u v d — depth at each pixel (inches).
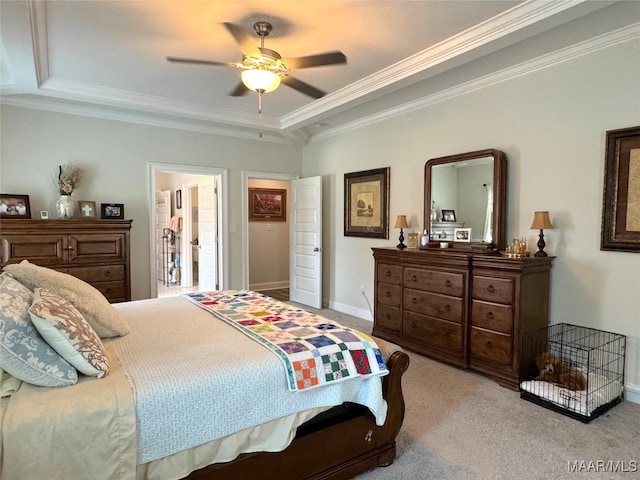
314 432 72.1
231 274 225.5
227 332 83.2
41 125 169.8
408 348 154.9
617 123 110.9
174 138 203.0
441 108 161.0
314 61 105.1
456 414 103.3
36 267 79.3
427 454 85.4
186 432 58.4
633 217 108.0
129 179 191.3
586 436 92.5
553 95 125.0
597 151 115.3
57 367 56.7
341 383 72.7
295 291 245.9
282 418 67.3
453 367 137.3
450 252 140.3
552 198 126.2
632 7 95.8
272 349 71.5
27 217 162.6
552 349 125.5
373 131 195.5
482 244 140.6
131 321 92.8
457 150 154.9
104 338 78.4
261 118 203.3
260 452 66.1
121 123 188.4
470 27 108.9
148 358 67.7
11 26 101.0
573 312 122.0
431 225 162.1
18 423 48.9
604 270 114.7
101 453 52.5
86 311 75.4
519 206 135.2
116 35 114.5
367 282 201.2
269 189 298.5
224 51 125.9
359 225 203.8
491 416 102.3
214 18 104.9
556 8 93.0
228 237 223.3
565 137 122.3
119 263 167.8
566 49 119.3
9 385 55.3
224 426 61.4
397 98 167.0
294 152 246.1
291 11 101.1
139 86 157.9
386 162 188.5
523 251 123.6
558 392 105.7
